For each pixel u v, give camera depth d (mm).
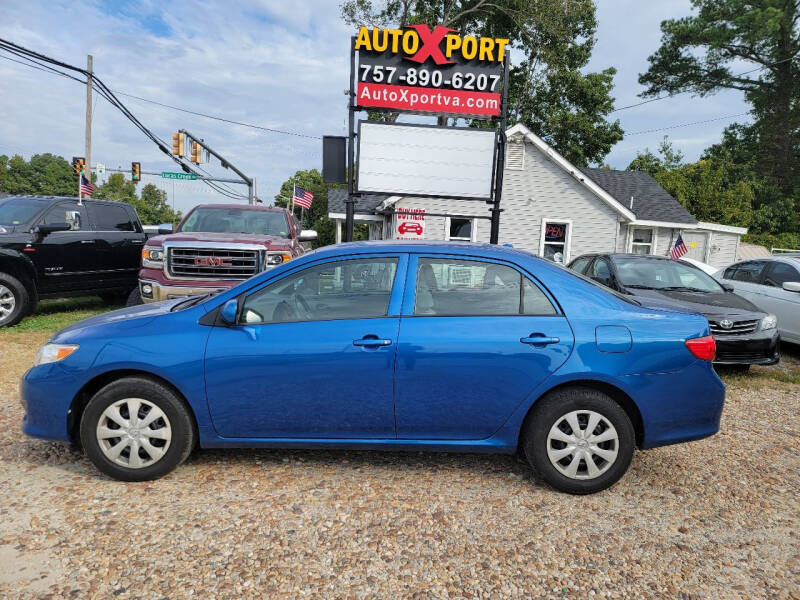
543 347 3184
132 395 3213
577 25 27703
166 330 3256
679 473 3727
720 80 33531
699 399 3268
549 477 3277
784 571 2621
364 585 2391
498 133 10109
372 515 2996
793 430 4730
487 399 3230
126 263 9531
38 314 9062
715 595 2418
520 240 18094
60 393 3232
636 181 23219
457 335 3199
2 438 3945
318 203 66750
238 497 3148
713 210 30578
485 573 2512
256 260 6844
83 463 3561
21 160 103312
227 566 2490
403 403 3232
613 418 3211
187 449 3305
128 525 2809
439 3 27062
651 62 34812
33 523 2805
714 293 7266
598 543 2803
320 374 3193
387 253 3412
